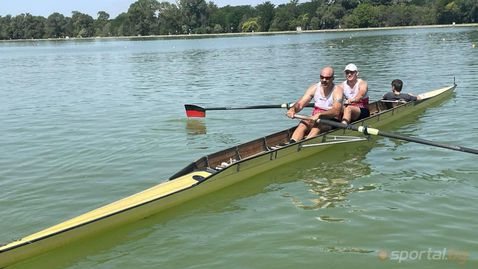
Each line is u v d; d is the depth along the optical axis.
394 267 6.16
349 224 7.36
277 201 8.39
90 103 19.23
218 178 8.91
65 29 153.50
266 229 7.31
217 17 134.00
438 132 12.31
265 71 29.58
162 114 16.20
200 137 12.86
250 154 10.30
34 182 9.49
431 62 30.23
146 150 11.62
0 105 19.70
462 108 15.00
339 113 11.11
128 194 8.78
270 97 19.19
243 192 8.89
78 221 7.17
